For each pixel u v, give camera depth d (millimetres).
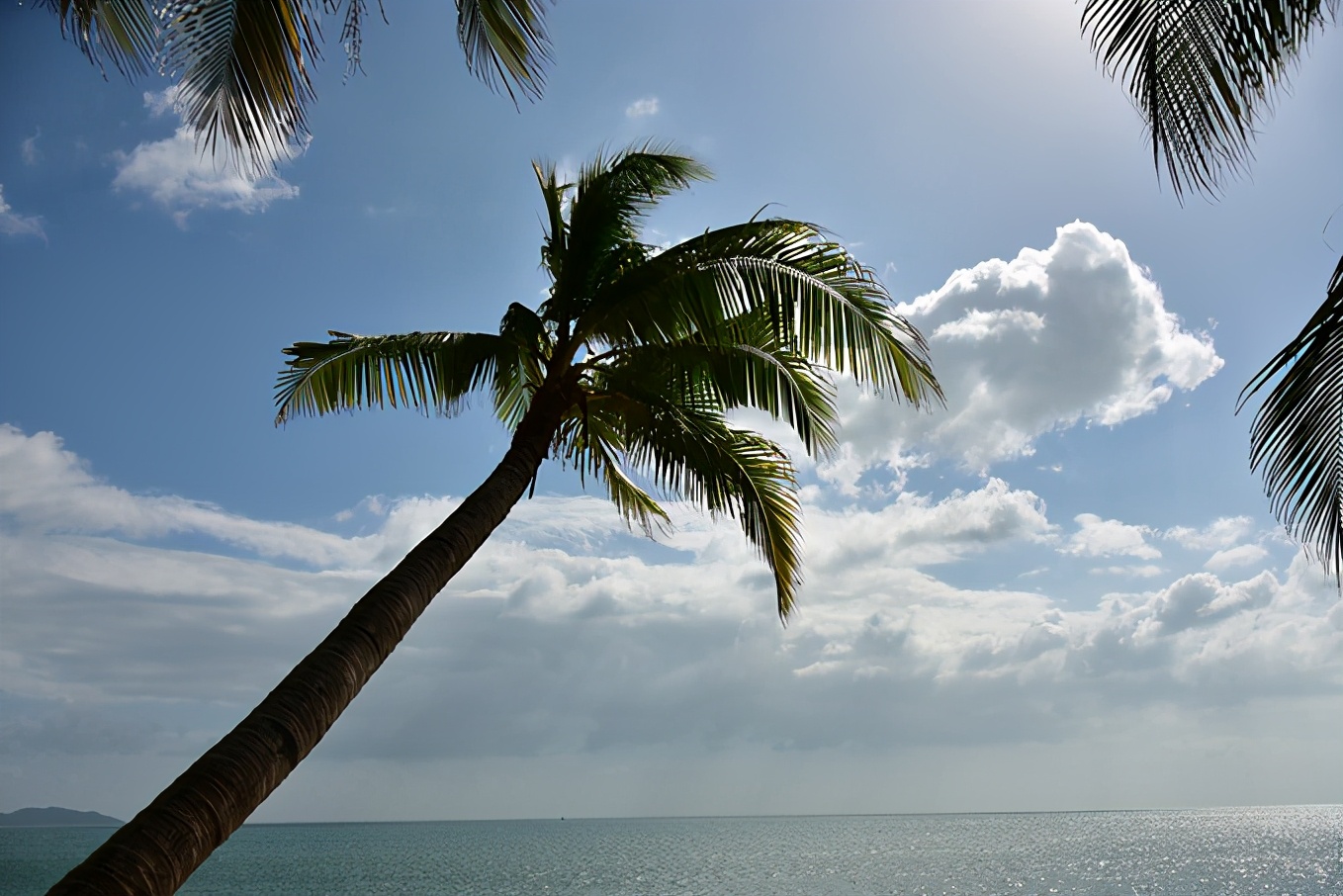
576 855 99875
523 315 9969
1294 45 4902
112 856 4391
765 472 10812
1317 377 5293
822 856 85375
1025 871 60406
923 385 8852
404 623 6738
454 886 59156
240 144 5211
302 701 5629
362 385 10430
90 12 5020
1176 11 5195
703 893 50469
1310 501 5562
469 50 6703
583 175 10406
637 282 9344
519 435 9086
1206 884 50312
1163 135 5262
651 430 10016
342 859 98625
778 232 9195
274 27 5105
